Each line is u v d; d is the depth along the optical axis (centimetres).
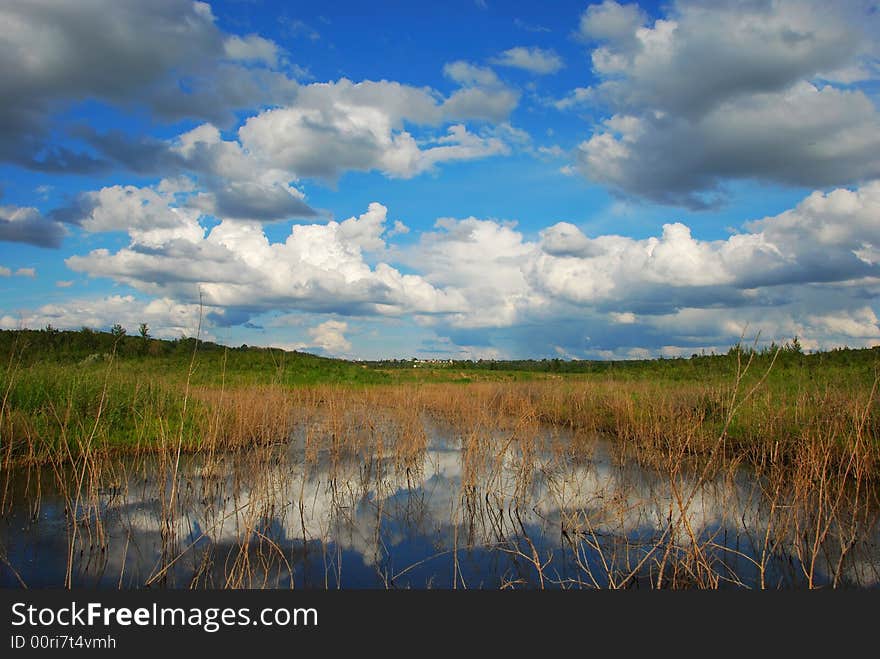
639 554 772
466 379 4156
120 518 912
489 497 1066
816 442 1095
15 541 800
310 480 1187
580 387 2272
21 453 1216
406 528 891
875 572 709
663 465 1223
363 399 2295
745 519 902
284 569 733
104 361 2411
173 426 1488
